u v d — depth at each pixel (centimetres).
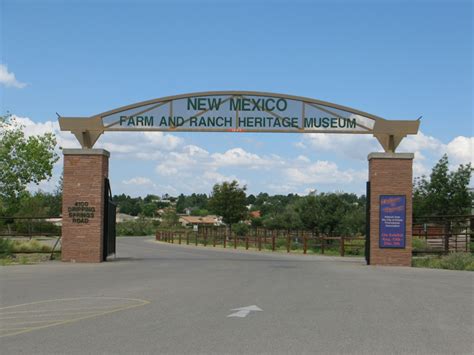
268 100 2161
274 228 4969
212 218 10600
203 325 860
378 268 1984
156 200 14850
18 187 4516
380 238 2095
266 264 2170
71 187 2122
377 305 1070
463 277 1633
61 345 732
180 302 1085
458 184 3600
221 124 2164
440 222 2711
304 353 700
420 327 866
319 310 1005
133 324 867
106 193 2184
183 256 2808
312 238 3369
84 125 2150
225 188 6316
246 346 730
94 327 845
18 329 831
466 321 917
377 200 2102
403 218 2088
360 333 817
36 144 4562
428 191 3700
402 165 2100
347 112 2144
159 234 6019
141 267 1927
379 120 2123
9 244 2436
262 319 912
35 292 1233
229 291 1255
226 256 2877
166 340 760
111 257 2420
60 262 2123
